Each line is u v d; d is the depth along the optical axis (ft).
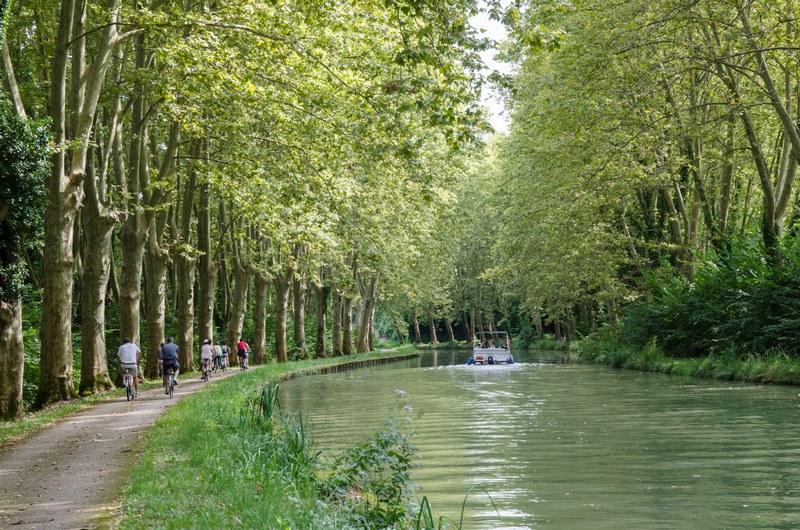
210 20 70.28
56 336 73.46
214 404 62.54
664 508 29.53
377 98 59.88
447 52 46.93
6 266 63.00
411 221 126.00
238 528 22.27
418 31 46.47
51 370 73.36
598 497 31.76
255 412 51.70
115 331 136.56
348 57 76.18
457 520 28.68
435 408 69.67
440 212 130.82
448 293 259.19
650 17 80.64
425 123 51.01
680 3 77.25
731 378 84.07
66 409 66.69
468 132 50.01
